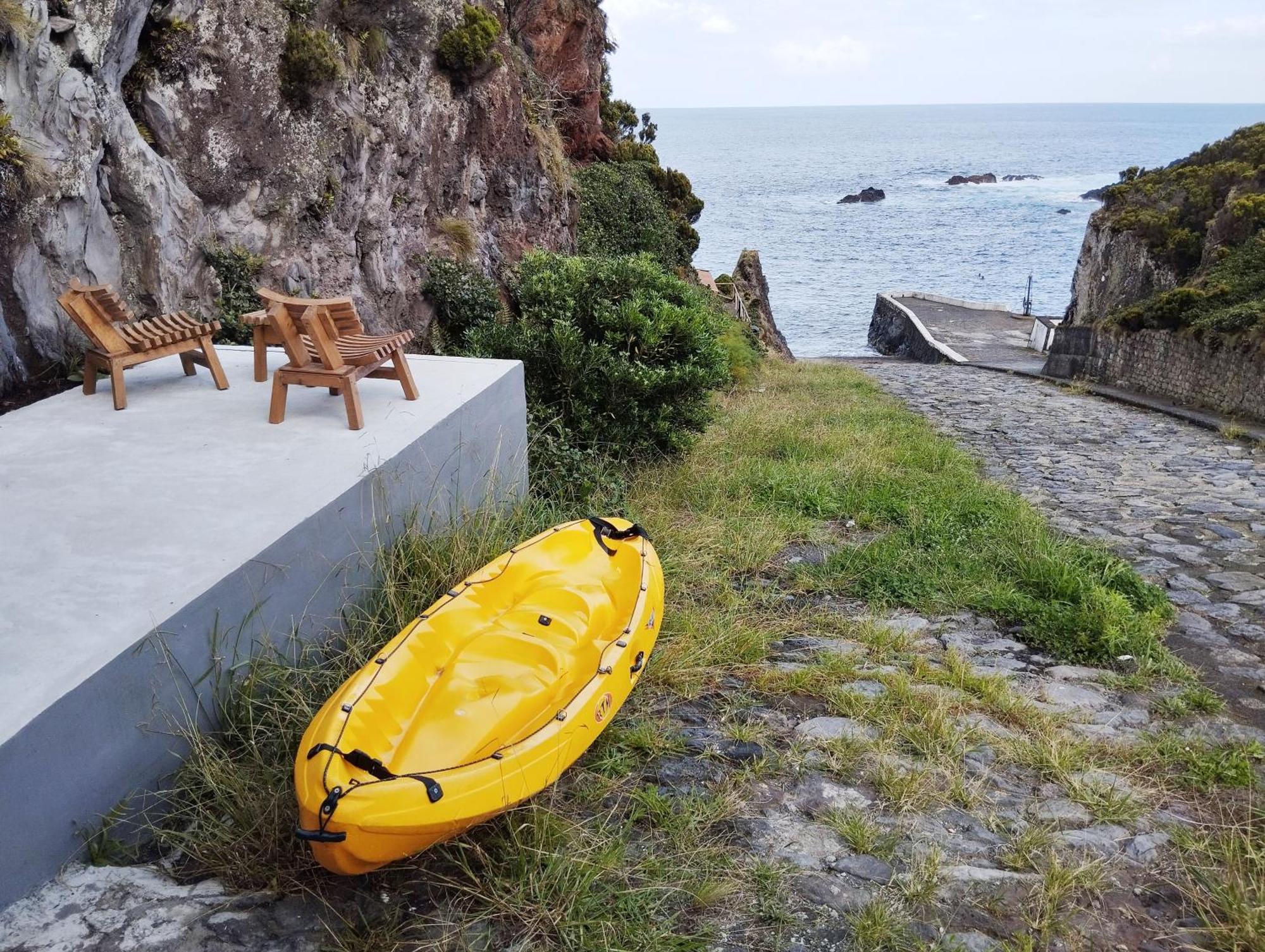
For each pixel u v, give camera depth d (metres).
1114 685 5.64
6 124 6.41
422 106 11.92
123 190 7.56
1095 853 3.85
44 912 3.12
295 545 4.46
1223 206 24.20
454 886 3.44
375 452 5.38
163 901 3.26
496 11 14.92
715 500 8.84
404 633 4.14
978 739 4.79
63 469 5.13
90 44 7.11
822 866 3.71
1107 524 9.24
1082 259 33.19
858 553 7.66
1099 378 23.31
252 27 8.83
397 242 11.39
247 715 4.09
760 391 17.69
